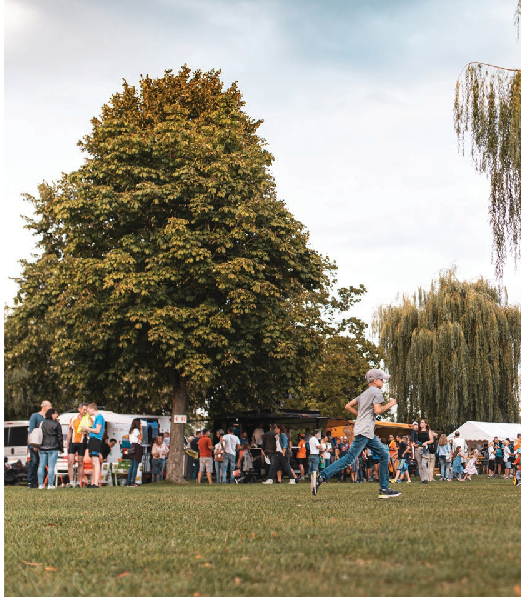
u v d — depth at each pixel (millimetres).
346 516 7773
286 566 4410
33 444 19250
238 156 28484
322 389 45594
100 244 28625
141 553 5328
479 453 40719
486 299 41781
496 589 3354
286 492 15141
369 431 11578
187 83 34094
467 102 17859
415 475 37312
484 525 6352
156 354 27594
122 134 27969
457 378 40500
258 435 31469
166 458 31688
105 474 25641
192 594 3705
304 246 28875
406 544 5070
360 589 3541
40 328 35938
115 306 25844
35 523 8016
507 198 17531
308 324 30047
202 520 7844
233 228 27547
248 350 27266
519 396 41500
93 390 28594
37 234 38406
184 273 26781
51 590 3930
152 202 27344
